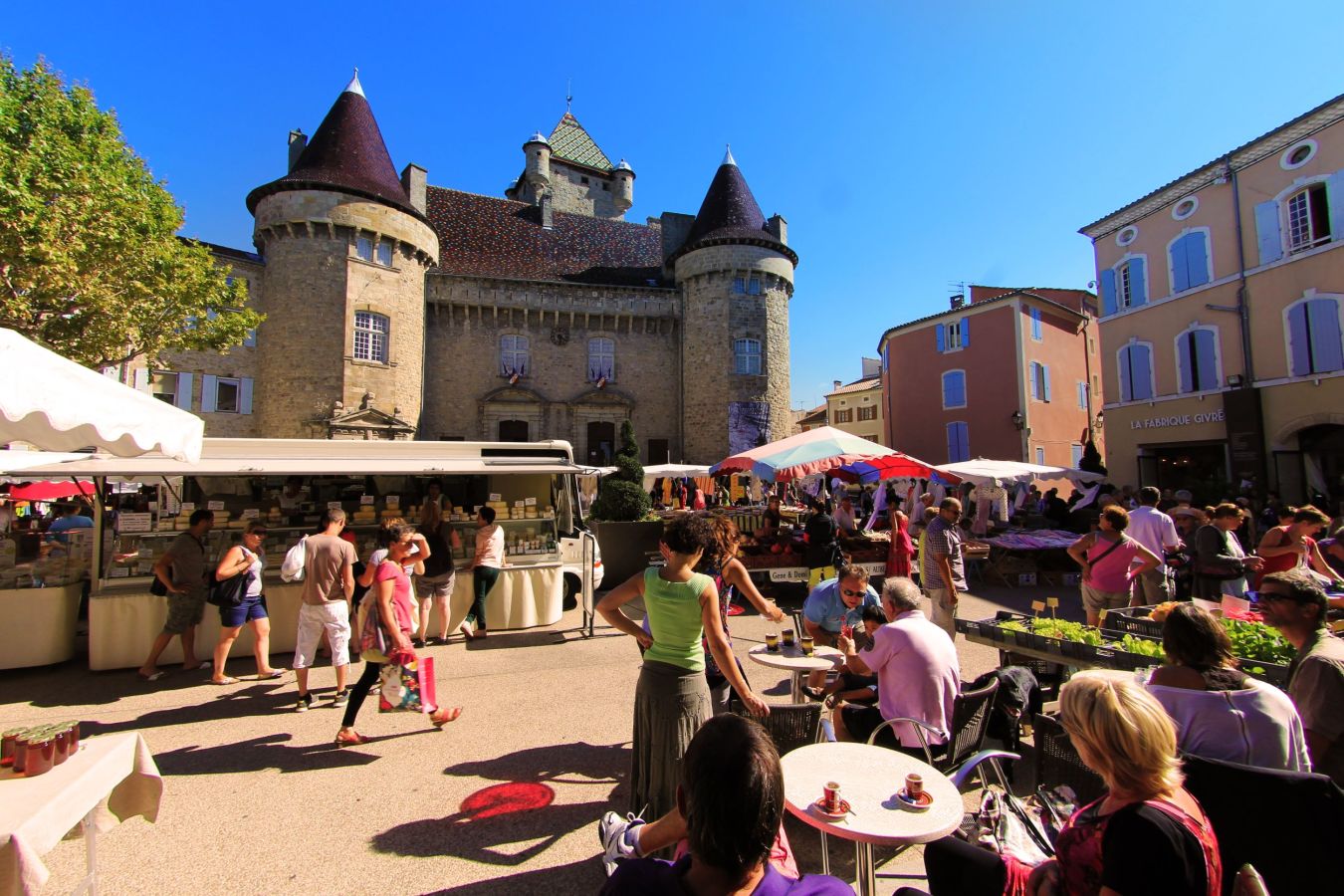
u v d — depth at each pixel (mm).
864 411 43750
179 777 4383
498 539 8391
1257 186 16844
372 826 3725
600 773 4426
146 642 7090
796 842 3611
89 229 12992
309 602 5828
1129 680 1979
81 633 8523
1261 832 2244
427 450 9234
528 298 29422
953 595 6703
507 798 4055
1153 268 19672
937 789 2600
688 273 30500
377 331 24828
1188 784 2398
